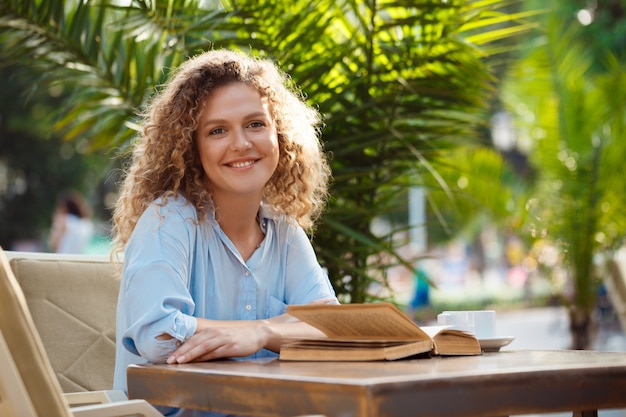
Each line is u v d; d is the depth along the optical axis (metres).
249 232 2.64
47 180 22.09
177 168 2.54
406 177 4.25
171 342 2.21
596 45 14.33
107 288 2.97
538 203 9.05
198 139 2.53
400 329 2.06
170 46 4.01
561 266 9.08
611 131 8.81
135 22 4.06
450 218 16.61
